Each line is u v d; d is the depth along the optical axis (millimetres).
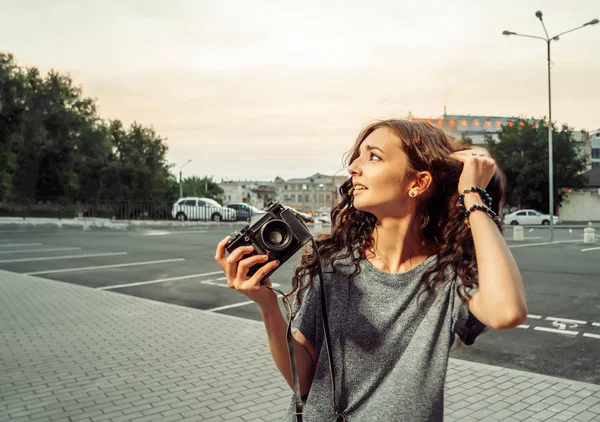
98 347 5766
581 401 4156
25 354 5484
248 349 5688
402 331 1122
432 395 1048
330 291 1213
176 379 4711
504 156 47844
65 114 43875
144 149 51688
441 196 1230
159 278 11289
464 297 1101
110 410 4004
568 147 45969
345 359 1139
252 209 37938
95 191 47062
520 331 6508
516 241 22578
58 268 12898
